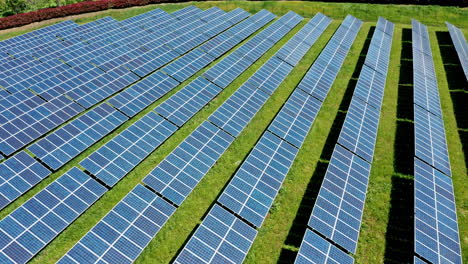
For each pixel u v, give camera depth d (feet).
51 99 85.40
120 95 87.66
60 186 59.72
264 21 154.81
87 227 60.75
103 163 66.74
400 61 127.85
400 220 66.08
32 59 106.83
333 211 60.54
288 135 79.71
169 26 139.23
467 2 168.35
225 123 81.61
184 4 173.88
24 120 76.18
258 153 71.82
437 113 93.97
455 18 165.48
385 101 102.17
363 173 71.10
